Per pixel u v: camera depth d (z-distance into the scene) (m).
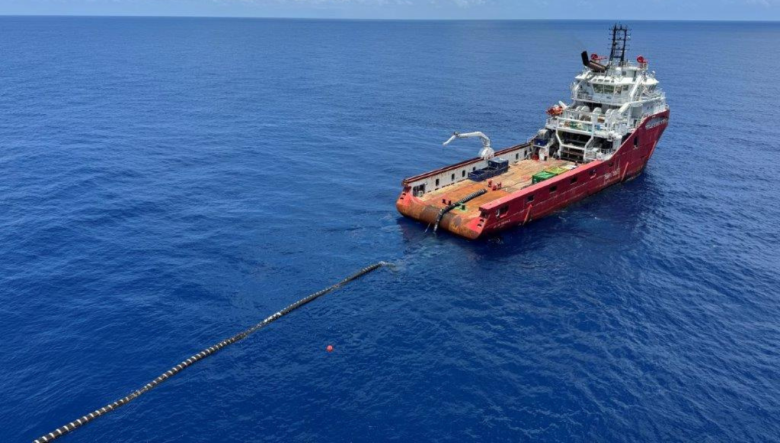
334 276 45.72
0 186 65.25
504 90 145.38
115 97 127.25
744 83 159.25
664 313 41.62
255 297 42.34
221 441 28.92
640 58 68.75
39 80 150.75
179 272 45.97
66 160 76.19
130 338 37.03
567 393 32.97
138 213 58.53
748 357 36.62
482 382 33.72
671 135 97.38
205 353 35.56
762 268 48.84
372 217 58.28
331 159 80.44
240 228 55.19
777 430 30.41
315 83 158.12
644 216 60.03
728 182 72.00
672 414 31.44
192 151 83.00
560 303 42.66
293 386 32.97
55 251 49.34
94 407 30.97
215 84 152.12
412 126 103.12
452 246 51.62
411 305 41.88
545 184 56.50
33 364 34.28
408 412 31.17
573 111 68.75
